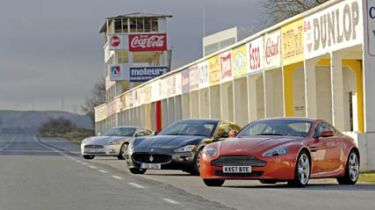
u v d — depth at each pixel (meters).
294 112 40.62
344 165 23.84
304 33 34.66
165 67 108.75
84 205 17.80
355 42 29.25
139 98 87.38
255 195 19.89
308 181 24.22
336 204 17.56
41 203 18.33
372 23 28.48
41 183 24.81
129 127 47.72
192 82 58.94
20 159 46.06
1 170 32.78
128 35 110.00
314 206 17.16
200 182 25.02
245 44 44.31
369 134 28.73
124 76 111.06
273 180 21.88
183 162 28.08
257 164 21.50
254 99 44.41
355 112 39.66
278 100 41.34
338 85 32.06
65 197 19.80
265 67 40.59
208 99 55.34
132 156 29.00
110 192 21.17
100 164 38.78
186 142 28.36
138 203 18.09
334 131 24.28
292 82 39.03
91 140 46.34
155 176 28.42
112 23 117.25
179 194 20.38
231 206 17.25
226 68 48.84
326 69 42.25
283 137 22.67
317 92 42.22
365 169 28.70
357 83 39.12
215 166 22.16
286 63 37.22
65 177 27.78
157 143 28.72
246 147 21.86
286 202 18.05
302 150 22.11
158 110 76.12
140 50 109.75
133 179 26.61
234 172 21.78
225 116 51.19
